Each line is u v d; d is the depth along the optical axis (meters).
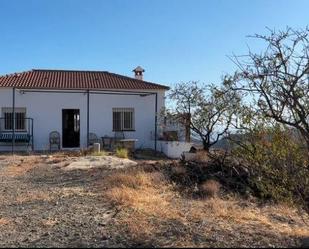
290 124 6.07
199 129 20.08
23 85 27.30
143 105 29.12
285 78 5.87
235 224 7.38
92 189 11.45
